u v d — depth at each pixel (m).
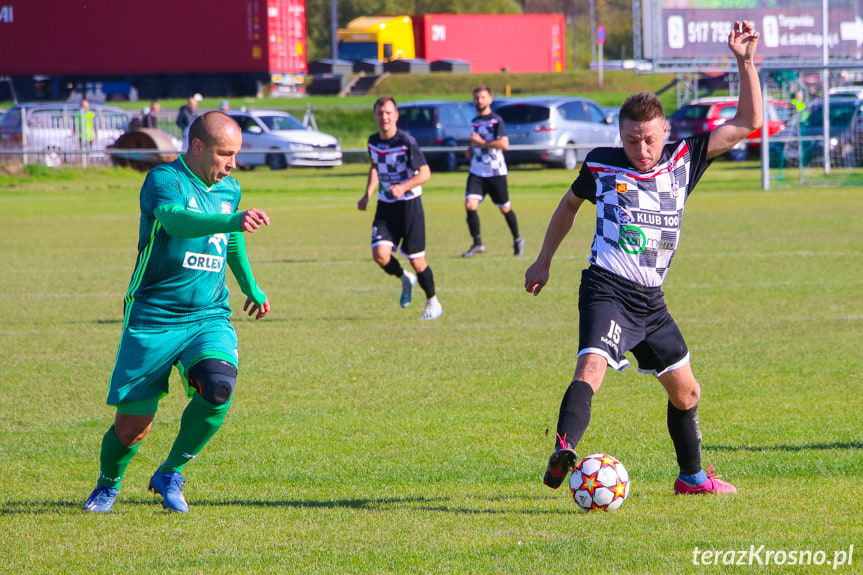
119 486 14.30
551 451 16.81
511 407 19.89
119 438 13.80
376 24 171.62
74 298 34.09
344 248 47.44
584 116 97.25
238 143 13.59
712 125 99.81
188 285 13.73
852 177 82.31
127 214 63.56
